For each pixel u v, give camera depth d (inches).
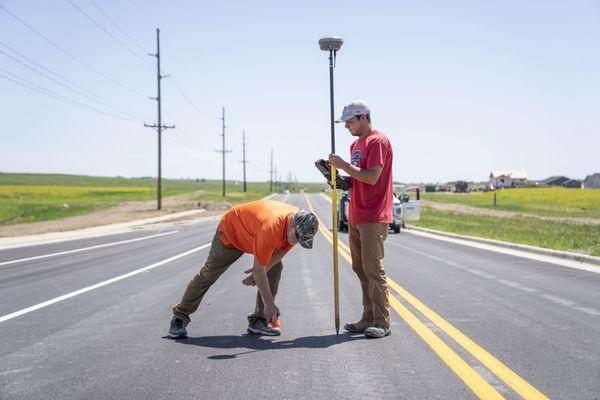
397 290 315.6
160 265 478.3
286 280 374.3
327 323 232.5
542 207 2361.0
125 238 869.8
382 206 208.1
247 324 232.5
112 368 168.4
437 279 364.2
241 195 3688.5
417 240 775.7
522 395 138.7
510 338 199.5
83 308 275.3
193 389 147.6
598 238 706.8
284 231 183.3
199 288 205.2
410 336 204.5
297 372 161.5
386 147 207.9
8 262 525.3
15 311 269.6
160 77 1834.4
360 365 167.6
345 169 202.7
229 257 202.7
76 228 1122.0
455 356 175.9
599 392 140.6
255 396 141.2
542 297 290.5
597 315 241.8
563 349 183.5
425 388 145.0
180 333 207.3
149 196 3186.5
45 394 145.3
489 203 2736.2
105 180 7249.0
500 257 518.3
